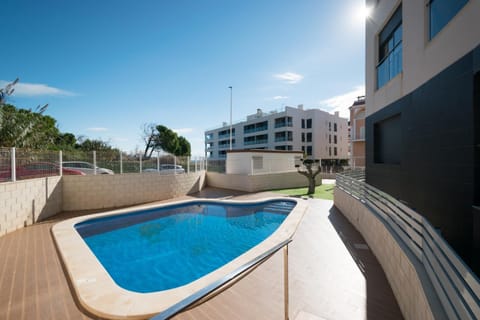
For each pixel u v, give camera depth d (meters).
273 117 35.72
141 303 2.99
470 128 3.31
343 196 8.17
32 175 7.39
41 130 11.80
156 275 5.07
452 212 3.71
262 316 2.74
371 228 5.00
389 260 3.60
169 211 10.16
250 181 14.40
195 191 14.60
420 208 4.73
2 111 10.02
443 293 1.83
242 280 3.63
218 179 16.44
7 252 4.96
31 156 7.37
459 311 1.55
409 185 5.24
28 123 10.77
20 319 2.79
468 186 3.37
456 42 3.57
